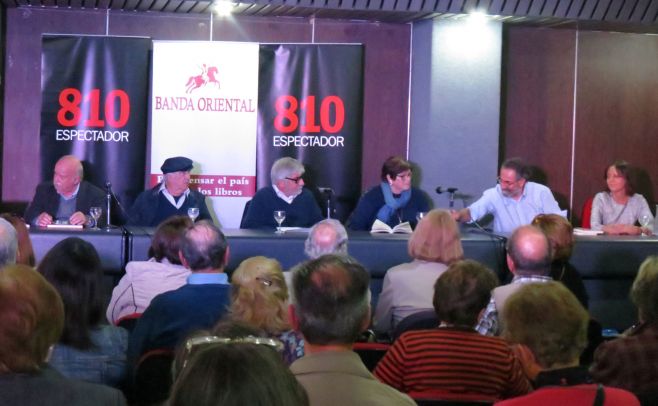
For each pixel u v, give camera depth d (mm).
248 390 1151
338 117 6977
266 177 6938
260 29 7023
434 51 6922
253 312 2771
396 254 4836
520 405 2014
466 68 6973
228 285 3182
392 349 2678
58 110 6695
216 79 6785
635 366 2576
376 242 4820
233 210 6863
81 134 6727
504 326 2533
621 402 1998
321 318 2016
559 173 7453
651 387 2564
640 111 7570
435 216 3857
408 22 7137
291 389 1183
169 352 2715
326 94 6965
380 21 7141
